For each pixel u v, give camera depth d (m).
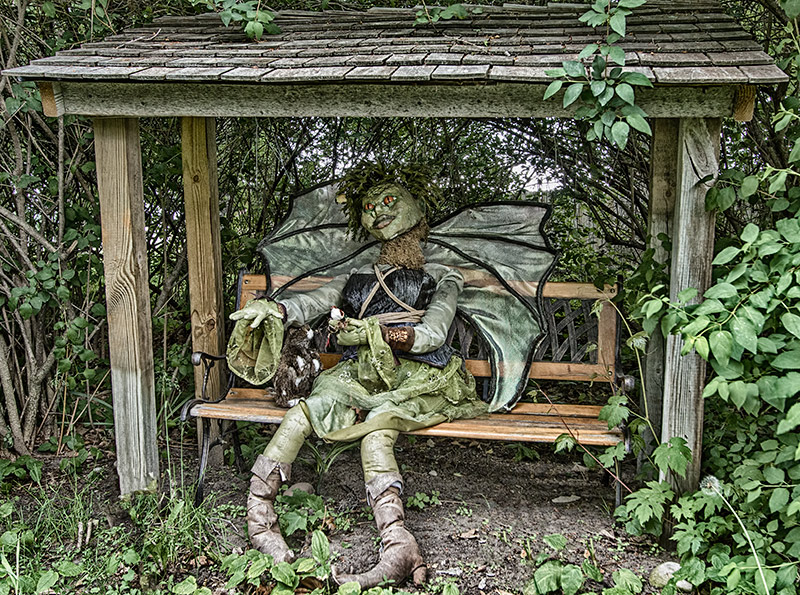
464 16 3.19
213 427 3.63
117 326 3.23
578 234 4.82
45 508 3.28
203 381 3.61
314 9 4.10
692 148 2.70
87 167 3.76
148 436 3.32
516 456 3.85
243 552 2.99
